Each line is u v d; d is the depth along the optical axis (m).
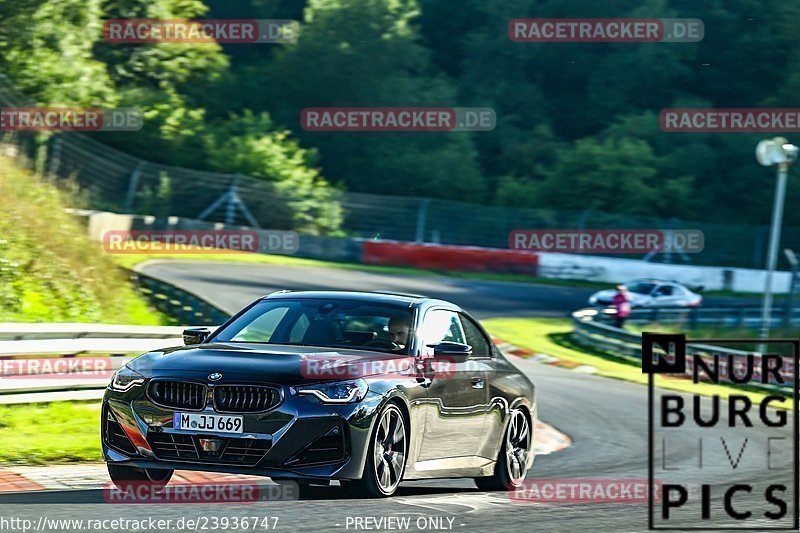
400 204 179.00
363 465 24.89
